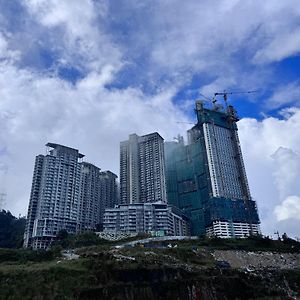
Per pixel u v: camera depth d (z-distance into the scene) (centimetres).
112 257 11069
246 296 10919
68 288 8406
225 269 12150
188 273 11069
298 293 11762
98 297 8462
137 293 9225
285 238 18375
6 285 8062
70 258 12181
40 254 13000
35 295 7894
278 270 13288
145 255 12481
